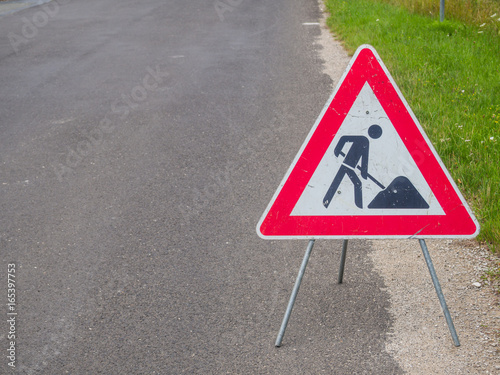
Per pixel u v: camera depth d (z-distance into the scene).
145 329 3.02
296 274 3.46
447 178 2.76
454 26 9.15
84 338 2.97
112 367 2.74
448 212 2.80
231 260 3.65
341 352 2.75
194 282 3.43
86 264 3.68
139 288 3.39
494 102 5.83
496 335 2.78
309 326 2.96
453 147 4.71
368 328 2.91
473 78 6.59
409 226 2.82
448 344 2.75
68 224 4.23
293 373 2.63
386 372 2.59
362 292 3.22
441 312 2.99
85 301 3.29
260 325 3.00
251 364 2.71
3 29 13.51
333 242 3.81
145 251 3.81
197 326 3.02
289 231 2.86
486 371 2.55
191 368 2.70
